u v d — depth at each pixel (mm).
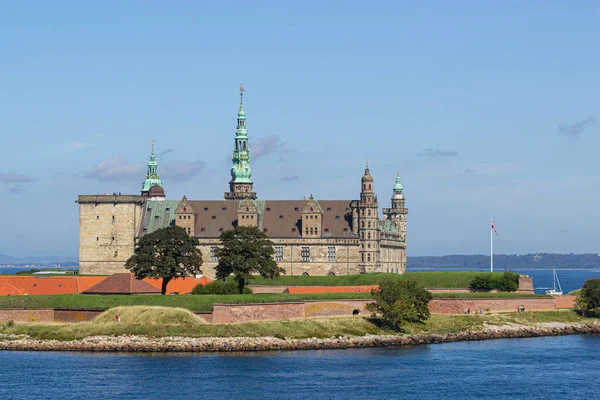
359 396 133750
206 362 156125
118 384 139000
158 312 180875
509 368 155750
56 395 132375
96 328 177000
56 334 175625
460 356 167125
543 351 174125
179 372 147500
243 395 133125
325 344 174250
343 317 192750
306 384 140250
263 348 169750
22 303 187000
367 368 153375
